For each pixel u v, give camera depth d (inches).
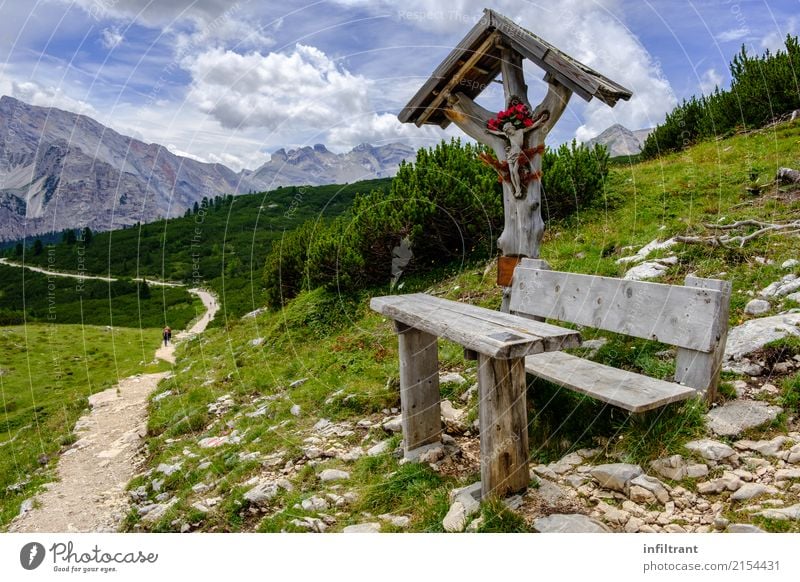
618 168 541.0
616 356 186.1
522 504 123.2
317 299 442.0
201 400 324.5
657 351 182.1
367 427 202.2
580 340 119.0
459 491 133.3
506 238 237.0
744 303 198.8
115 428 358.3
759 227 263.7
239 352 455.2
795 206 286.4
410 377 160.2
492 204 382.9
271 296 621.9
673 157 540.4
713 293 142.2
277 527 141.5
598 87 187.9
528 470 128.4
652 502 116.0
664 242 282.5
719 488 115.0
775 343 159.8
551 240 375.9
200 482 195.8
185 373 469.1
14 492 271.0
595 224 377.4
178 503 178.5
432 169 398.9
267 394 297.7
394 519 133.5
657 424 134.0
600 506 117.9
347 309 416.2
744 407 138.6
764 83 526.9
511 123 222.4
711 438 130.1
